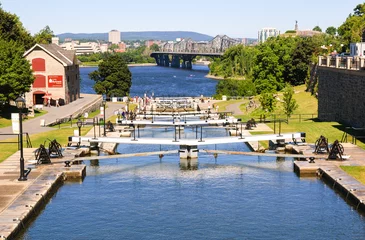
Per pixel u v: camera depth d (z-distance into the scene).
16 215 31.69
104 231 31.64
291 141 56.50
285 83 130.12
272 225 32.38
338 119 68.19
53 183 39.62
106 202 37.38
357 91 60.16
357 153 48.34
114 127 71.44
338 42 149.75
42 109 93.06
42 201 36.09
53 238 30.48
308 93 108.88
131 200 37.91
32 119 78.62
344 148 50.56
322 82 75.88
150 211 35.34
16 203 34.12
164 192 40.03
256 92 127.06
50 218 33.88
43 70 101.25
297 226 32.09
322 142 48.81
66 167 44.69
